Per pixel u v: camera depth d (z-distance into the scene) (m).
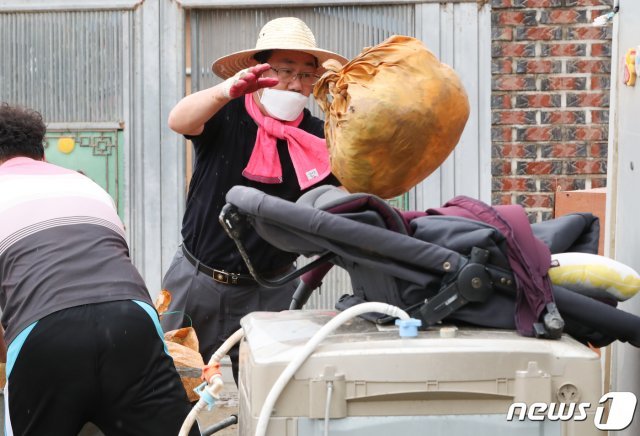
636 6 3.33
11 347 3.16
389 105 2.68
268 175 4.34
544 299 2.49
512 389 2.34
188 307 4.50
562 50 6.84
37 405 3.16
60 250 3.24
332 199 2.67
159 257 7.18
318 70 4.49
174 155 7.13
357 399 2.33
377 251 2.53
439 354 2.32
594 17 6.80
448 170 6.96
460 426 2.35
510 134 6.91
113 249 3.32
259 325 2.73
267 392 2.36
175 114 4.21
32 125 3.65
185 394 3.31
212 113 4.09
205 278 4.46
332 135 2.88
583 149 6.87
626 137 3.45
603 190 4.62
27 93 7.23
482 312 2.54
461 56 6.89
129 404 3.21
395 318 2.57
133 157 7.17
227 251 4.42
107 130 7.18
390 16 6.96
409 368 2.32
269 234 2.67
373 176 2.79
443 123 2.74
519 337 2.44
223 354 2.92
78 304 3.14
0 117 3.61
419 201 7.00
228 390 6.58
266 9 7.05
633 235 3.30
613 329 2.62
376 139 2.71
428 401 2.34
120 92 7.16
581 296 2.62
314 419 2.34
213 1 6.98
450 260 2.51
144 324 3.21
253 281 4.45
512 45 6.86
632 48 3.39
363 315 2.69
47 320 3.13
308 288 3.33
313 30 7.03
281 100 4.36
